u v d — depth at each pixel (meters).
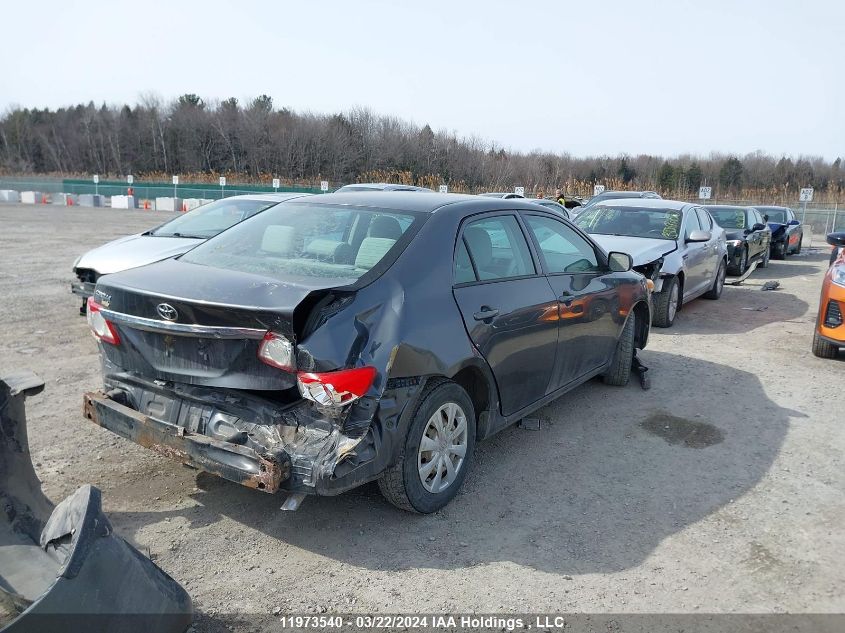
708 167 72.94
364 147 67.19
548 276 4.68
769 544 3.61
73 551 2.28
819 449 4.92
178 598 2.64
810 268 17.38
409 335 3.38
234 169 74.06
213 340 3.21
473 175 59.94
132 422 3.51
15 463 3.02
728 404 5.88
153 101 83.38
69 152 85.94
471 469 4.44
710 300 11.70
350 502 3.92
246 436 3.27
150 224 25.36
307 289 3.22
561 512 3.89
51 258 14.15
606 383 6.31
